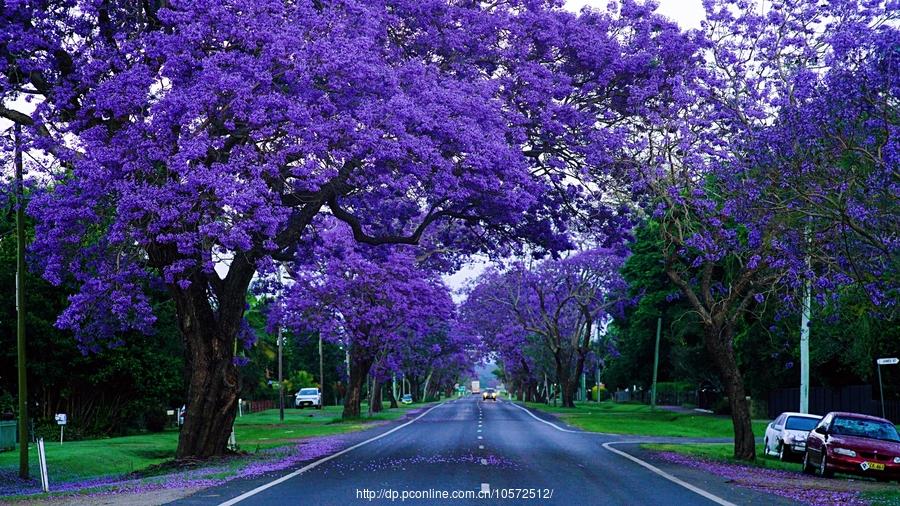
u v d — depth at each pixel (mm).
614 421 58969
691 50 27438
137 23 24000
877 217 18578
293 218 26203
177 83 21672
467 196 25422
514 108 27844
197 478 20203
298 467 22719
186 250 21031
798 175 19000
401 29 27562
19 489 22547
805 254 21422
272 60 21984
